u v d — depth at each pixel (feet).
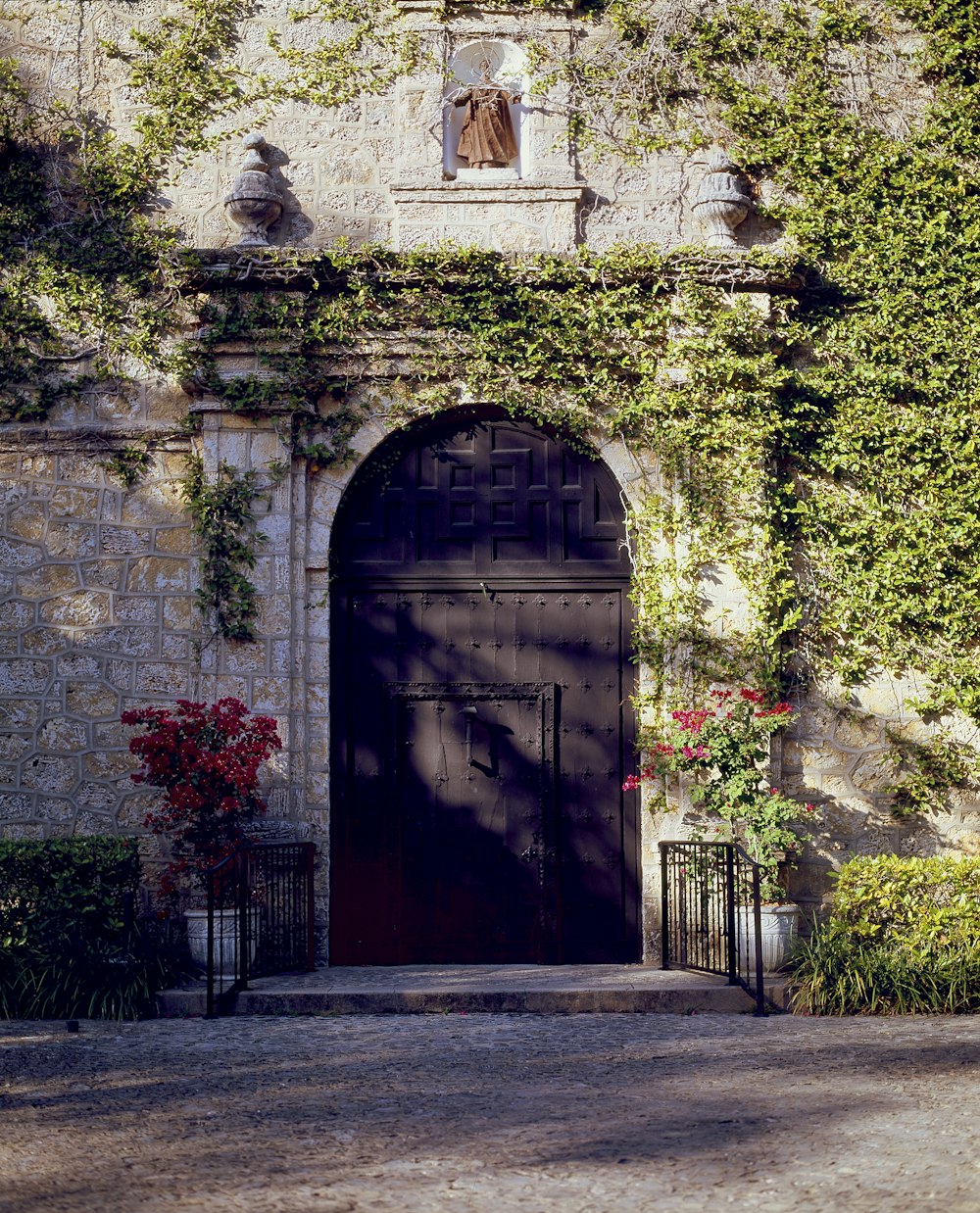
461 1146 18.25
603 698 33.96
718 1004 28.48
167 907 31.83
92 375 34.65
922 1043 25.02
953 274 34.76
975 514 34.17
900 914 30.91
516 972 31.48
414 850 33.71
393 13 35.06
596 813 33.73
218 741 30.50
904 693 33.91
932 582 33.99
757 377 33.27
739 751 30.71
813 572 34.06
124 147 34.94
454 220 34.45
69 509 34.37
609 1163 17.47
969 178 35.04
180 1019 27.71
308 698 33.42
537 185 34.42
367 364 33.81
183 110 35.06
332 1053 24.20
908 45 35.55
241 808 30.76
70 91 35.27
